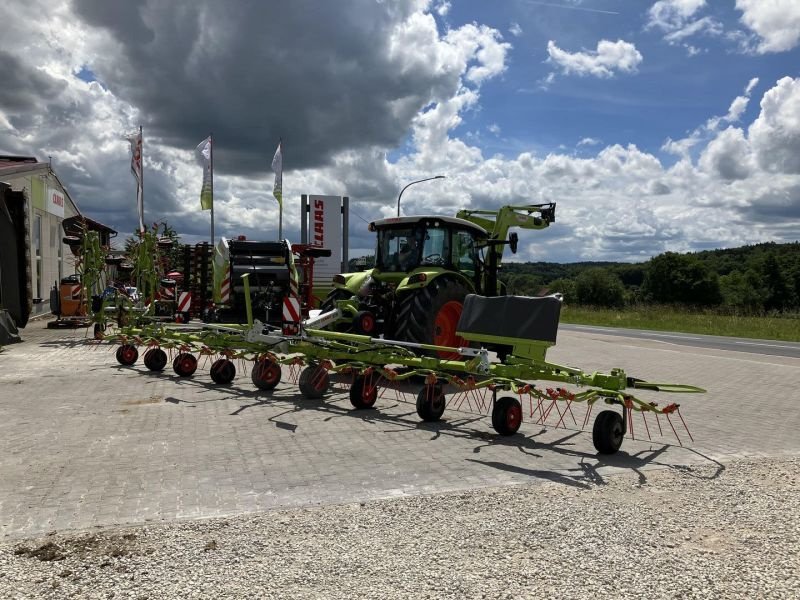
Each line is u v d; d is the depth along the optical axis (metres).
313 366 7.75
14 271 13.80
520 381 6.43
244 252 12.87
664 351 15.72
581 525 3.75
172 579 3.01
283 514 3.88
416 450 5.50
